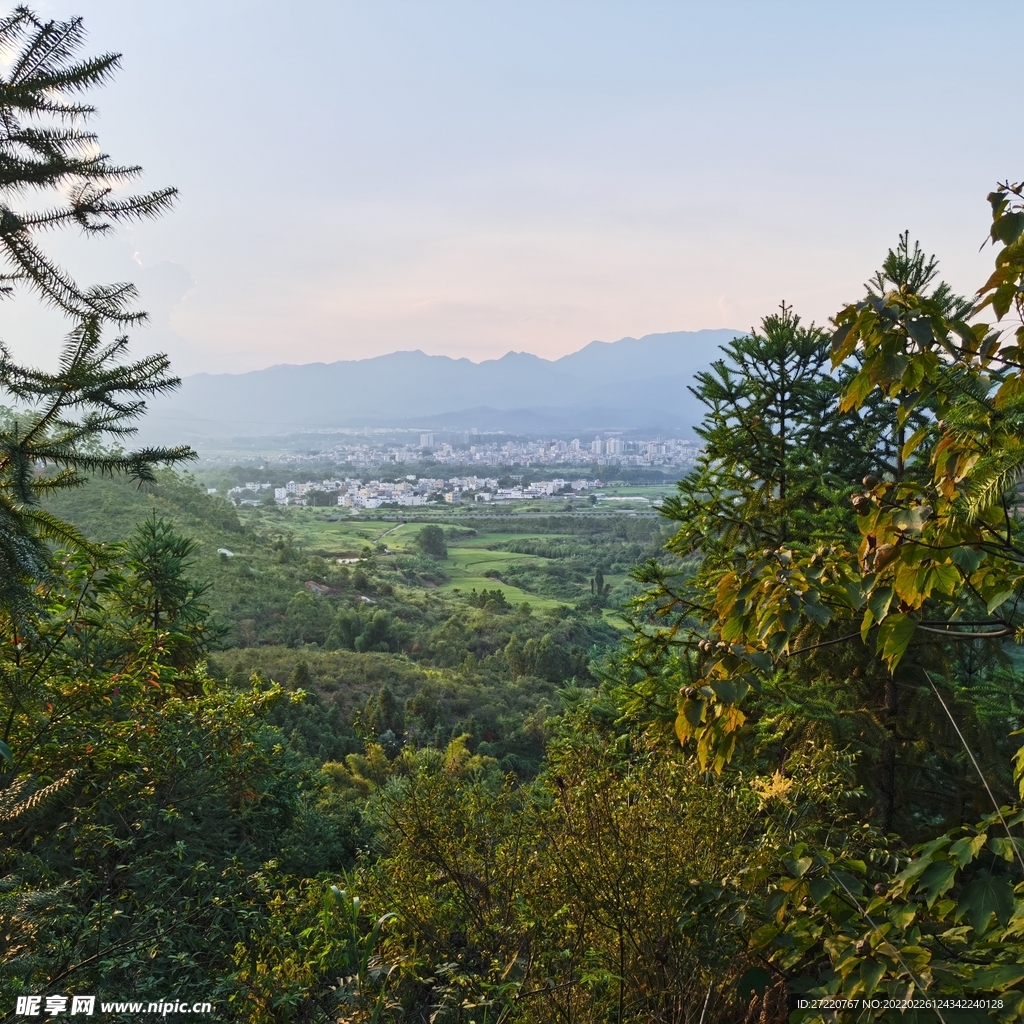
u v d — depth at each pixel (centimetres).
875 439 506
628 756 436
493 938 285
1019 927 147
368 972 261
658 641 515
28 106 247
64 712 365
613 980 240
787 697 437
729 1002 241
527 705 3553
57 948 240
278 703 534
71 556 389
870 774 464
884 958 157
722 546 532
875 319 170
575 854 253
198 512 6462
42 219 254
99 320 261
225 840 435
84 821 344
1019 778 164
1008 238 153
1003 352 164
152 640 475
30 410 256
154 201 269
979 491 154
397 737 2469
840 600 196
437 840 313
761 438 545
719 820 268
